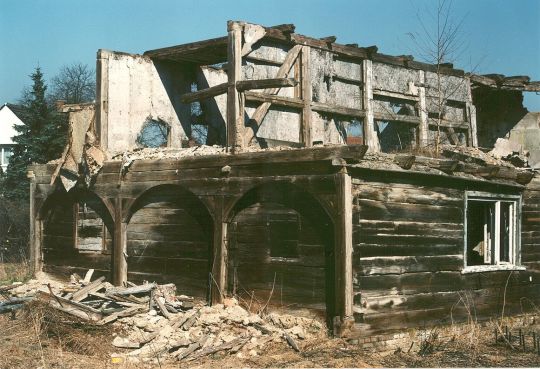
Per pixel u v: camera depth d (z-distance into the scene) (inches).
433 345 498.9
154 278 595.8
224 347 450.6
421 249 528.7
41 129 1267.2
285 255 507.8
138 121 682.2
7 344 444.1
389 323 495.5
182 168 568.7
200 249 564.7
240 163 526.6
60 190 682.2
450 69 828.6
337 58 709.9
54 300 505.7
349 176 469.7
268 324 491.5
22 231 1149.7
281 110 647.1
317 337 471.8
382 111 752.3
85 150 638.5
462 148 741.9
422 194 534.0
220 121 729.0
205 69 737.0
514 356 471.5
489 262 621.9
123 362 428.8
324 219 486.0
